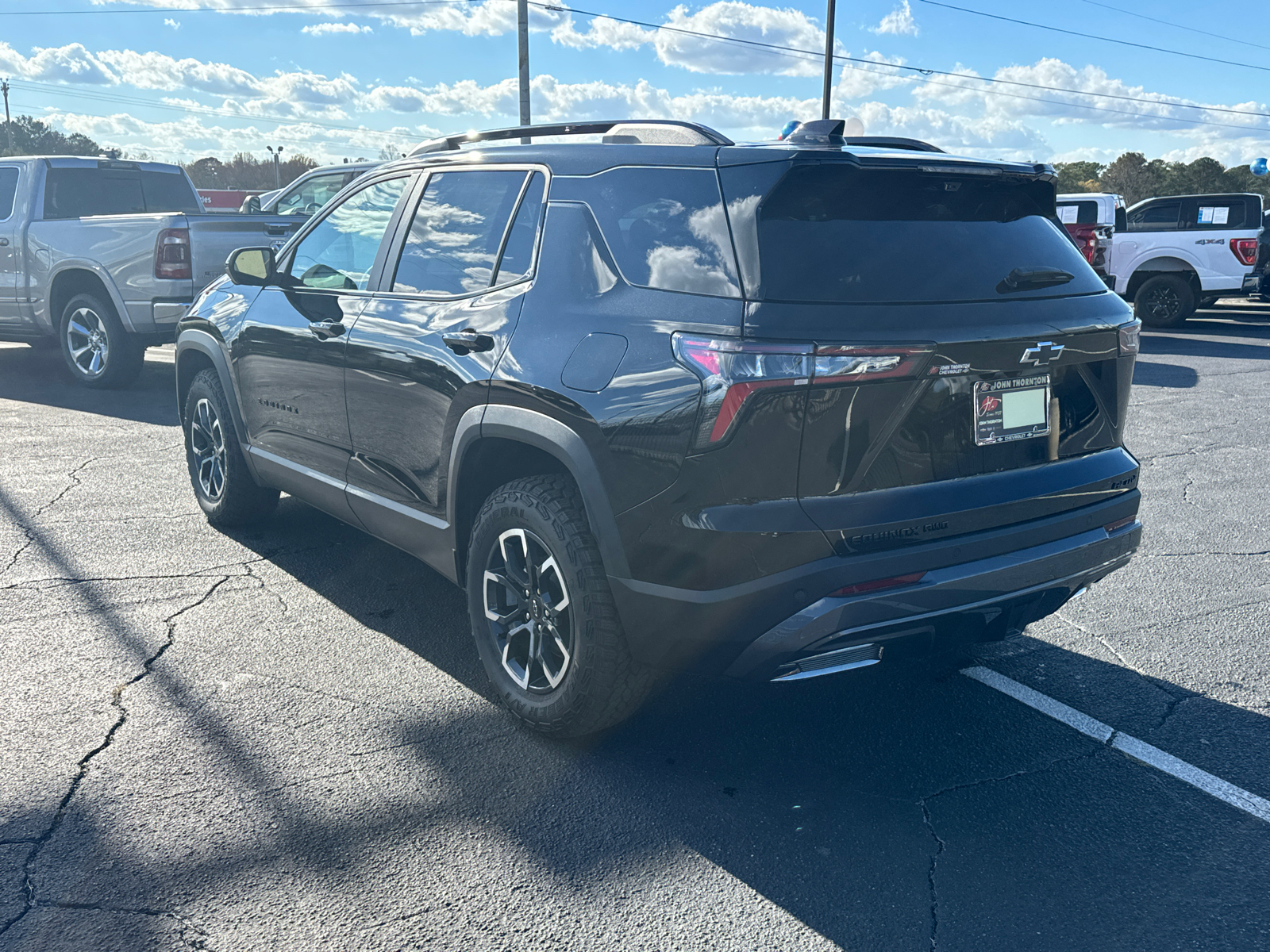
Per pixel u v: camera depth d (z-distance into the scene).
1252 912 2.35
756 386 2.39
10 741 3.01
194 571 4.48
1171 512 5.63
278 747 3.02
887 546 2.54
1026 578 2.75
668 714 3.29
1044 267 2.89
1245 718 3.31
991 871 2.49
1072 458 2.95
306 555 4.71
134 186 10.23
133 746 2.99
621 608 2.73
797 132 2.78
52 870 2.41
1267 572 4.70
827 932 2.27
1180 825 2.70
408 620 3.99
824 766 2.98
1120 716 3.32
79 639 3.75
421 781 2.85
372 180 3.98
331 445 3.95
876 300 2.51
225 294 4.73
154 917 2.26
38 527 5.05
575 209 2.99
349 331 3.70
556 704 2.97
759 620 2.51
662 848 2.57
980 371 2.61
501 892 2.38
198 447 5.11
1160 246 15.02
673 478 2.53
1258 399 9.14
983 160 2.81
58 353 11.80
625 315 2.71
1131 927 2.29
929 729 3.21
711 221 2.62
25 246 9.24
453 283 3.36
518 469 3.28
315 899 2.34
